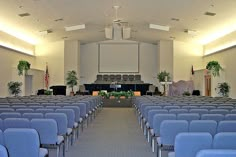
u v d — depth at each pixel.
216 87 17.12
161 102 8.91
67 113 6.36
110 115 13.30
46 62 23.33
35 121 4.61
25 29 17.20
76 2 13.83
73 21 17.62
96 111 13.92
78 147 6.45
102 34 22.98
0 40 15.63
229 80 16.48
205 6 13.14
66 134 5.57
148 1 13.89
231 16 13.72
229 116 5.17
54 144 4.71
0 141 3.57
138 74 26.17
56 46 23.36
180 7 14.09
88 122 10.11
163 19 17.02
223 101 9.64
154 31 20.92
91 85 25.08
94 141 7.15
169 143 4.52
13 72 17.27
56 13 15.23
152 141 6.13
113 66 26.30
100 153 5.93
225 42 17.48
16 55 18.23
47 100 9.84
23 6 12.98
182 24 17.50
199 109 6.21
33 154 3.59
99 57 26.33
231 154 2.28
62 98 11.68
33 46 22.86
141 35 23.08
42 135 4.66
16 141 3.56
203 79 19.94
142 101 9.74
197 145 3.24
